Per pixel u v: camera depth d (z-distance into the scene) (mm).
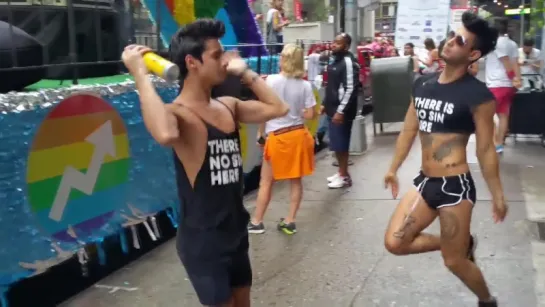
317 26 15148
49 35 5418
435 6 16891
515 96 10055
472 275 3695
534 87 10734
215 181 2723
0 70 4152
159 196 5613
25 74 4535
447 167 3590
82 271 4773
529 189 7207
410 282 4691
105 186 4922
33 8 5363
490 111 3484
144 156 5395
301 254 5414
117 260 5312
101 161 4863
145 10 7168
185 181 2744
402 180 8000
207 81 2719
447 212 3586
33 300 4496
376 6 12172
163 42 7230
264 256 5391
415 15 17109
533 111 10023
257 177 8258
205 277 2773
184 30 2715
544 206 6492
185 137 2691
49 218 4344
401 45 17375
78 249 4566
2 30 4453
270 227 6238
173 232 6074
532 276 4680
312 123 9969
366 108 15922
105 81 5410
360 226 6172
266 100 2998
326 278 4840
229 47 7801
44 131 4270
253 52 8961
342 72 7543
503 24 8883
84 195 4688
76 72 4969
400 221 3730
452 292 4473
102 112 4852
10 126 4004
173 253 5512
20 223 4098
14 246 4055
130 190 5223
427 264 5043
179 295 4602
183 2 7562
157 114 2559
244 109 2986
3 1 4957
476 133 3561
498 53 8938
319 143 10906
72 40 4949
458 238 3602
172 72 2600
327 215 6605
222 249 2762
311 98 6027
